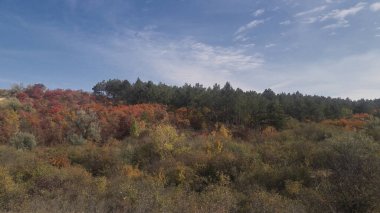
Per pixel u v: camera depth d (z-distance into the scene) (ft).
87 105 216.95
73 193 44.42
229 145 104.42
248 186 61.77
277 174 67.56
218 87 269.44
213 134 142.82
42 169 59.16
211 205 38.86
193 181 69.51
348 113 207.10
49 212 31.81
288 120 175.01
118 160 91.86
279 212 38.86
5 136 138.72
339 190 35.01
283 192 59.16
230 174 74.23
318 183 57.62
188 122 184.03
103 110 195.31
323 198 35.94
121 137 161.58
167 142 102.37
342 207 33.19
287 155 83.05
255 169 71.92
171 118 190.19
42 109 198.39
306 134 130.11
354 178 35.27
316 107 198.39
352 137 54.19
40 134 147.33
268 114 175.52
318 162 68.80
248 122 178.70
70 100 242.58
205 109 199.11
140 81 270.46
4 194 38.93
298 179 63.82
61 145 130.62
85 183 53.88
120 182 57.98
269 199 44.19
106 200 40.45
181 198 42.14
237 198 46.98
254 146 106.01
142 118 179.22
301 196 48.78
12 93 241.96
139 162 93.66
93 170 86.94
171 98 231.50
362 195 32.50
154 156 98.84
